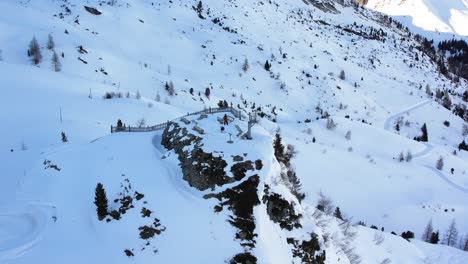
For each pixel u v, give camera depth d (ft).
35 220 163.63
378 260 238.89
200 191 162.30
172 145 189.16
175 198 162.09
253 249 145.07
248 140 177.99
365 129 615.57
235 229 150.00
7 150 280.51
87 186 177.17
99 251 147.54
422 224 418.31
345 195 425.69
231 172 160.86
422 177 504.84
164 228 151.53
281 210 160.45
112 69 590.96
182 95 583.99
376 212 417.69
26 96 402.11
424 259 265.34
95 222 158.92
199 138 179.63
